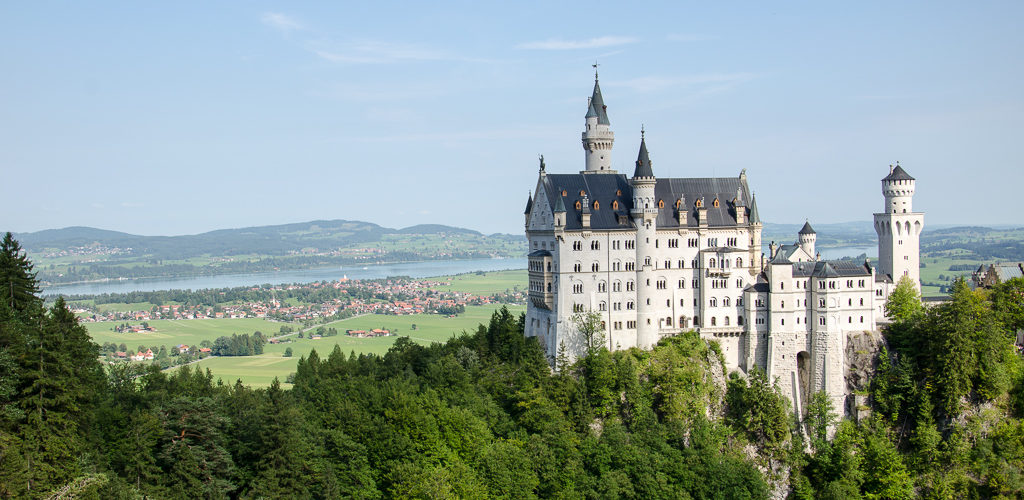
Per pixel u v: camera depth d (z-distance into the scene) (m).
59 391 148.50
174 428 162.50
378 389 195.88
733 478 192.50
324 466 170.62
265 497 157.75
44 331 149.62
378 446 176.88
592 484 186.62
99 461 150.50
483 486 176.25
